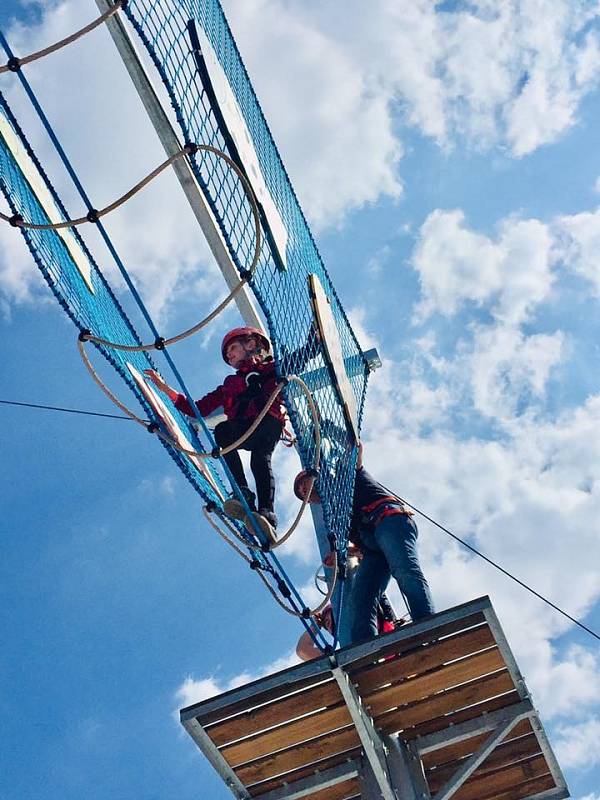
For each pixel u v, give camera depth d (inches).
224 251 270.2
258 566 235.9
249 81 270.7
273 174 271.9
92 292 238.4
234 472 261.6
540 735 260.8
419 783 253.3
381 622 294.5
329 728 255.0
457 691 254.8
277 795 260.4
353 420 279.3
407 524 268.7
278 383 219.9
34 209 214.5
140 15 184.5
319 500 253.6
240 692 240.2
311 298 265.1
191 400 217.6
